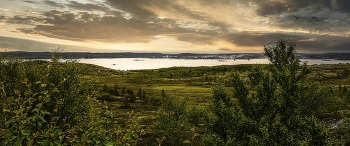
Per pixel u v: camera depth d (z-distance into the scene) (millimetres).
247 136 13188
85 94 12594
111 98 75125
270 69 14562
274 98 13953
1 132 2514
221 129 13969
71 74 12094
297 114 11781
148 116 51969
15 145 2340
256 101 14562
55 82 11539
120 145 2965
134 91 104562
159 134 27188
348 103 35688
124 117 40312
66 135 3186
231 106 14430
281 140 10406
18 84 10945
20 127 2436
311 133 9656
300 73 12641
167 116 31297
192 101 82125
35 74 11625
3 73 11203
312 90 24688
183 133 26656
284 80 12438
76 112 11047
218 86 15031
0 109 6371
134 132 3238
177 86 140625
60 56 12117
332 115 29609
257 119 13766
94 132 3186
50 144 2508
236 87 14734
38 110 2574
